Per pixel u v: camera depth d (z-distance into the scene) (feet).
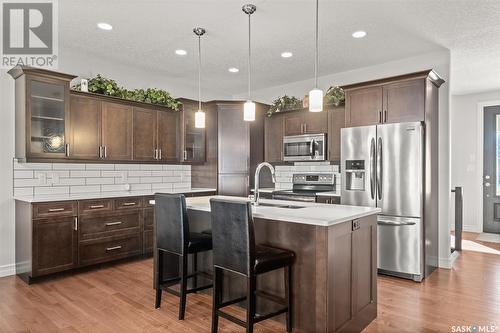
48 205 11.37
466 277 11.98
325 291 6.98
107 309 9.14
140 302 9.64
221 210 7.56
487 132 19.85
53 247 11.46
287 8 9.94
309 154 16.07
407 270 11.74
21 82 11.67
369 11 10.07
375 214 8.73
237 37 12.13
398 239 11.96
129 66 15.47
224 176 17.37
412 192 11.73
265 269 7.23
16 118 12.10
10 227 12.07
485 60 14.30
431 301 9.74
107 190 14.65
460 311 9.04
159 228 9.36
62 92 12.19
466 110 20.47
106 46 13.04
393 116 12.48
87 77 14.08
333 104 15.14
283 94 18.93
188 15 10.43
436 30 11.36
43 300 9.75
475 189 20.27
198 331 7.95
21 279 11.60
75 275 12.03
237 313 8.88
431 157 12.60
